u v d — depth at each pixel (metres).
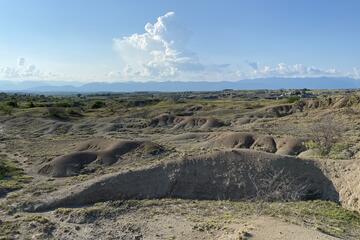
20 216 29.28
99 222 27.83
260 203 29.52
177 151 49.09
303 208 28.86
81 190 32.94
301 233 20.84
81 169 44.00
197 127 86.81
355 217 27.53
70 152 51.88
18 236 25.27
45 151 58.12
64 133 86.75
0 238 24.70
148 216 28.22
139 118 108.25
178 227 25.48
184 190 33.62
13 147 64.12
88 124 95.38
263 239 20.11
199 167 35.16
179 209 29.45
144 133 81.75
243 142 54.72
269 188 32.62
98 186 33.31
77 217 28.41
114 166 44.50
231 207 29.58
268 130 71.38
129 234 25.34
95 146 52.34
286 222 23.66
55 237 25.30
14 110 115.38
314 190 32.94
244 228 21.98
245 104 120.38
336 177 33.09
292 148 50.06
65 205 31.70
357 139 51.69
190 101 154.00
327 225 24.86
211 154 36.53
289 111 94.00
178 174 34.53
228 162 35.44
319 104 89.94
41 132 88.50
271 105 105.06
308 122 74.50
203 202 31.50
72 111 114.69
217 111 108.44
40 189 35.62
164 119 94.69
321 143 49.12
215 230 23.88
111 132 84.31
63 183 37.66
